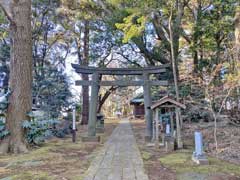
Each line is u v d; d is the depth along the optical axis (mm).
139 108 30359
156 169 4816
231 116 10109
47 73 13805
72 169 4828
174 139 7262
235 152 6164
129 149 7121
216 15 12422
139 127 16125
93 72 9664
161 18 11094
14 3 7148
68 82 13992
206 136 8297
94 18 13805
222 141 7426
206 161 5234
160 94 12508
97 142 8727
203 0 12586
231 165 5141
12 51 7262
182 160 5574
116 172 4574
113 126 17188
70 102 13109
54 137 10109
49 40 18047
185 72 10672
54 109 12250
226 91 9211
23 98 7160
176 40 11422
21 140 6949
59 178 4207
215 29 12195
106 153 6492
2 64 15469
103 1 12391
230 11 11805
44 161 5543
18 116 7023
